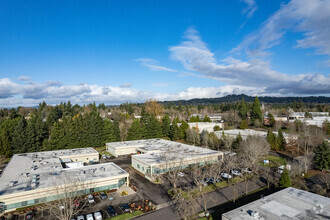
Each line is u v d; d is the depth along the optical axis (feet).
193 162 193.36
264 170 188.85
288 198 111.24
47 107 557.74
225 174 173.06
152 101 423.23
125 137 320.09
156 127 330.54
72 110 521.65
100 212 115.75
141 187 153.38
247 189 149.18
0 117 475.31
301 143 255.50
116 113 516.73
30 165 175.94
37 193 124.36
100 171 161.27
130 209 118.83
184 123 328.90
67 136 269.85
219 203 129.08
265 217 92.53
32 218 111.04
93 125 290.97
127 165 210.79
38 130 259.39
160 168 176.14
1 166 207.62
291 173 162.81
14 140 242.78
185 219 106.83
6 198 116.37
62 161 206.08
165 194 141.59
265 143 228.63
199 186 134.92
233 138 265.13
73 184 122.83
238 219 90.84
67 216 104.32
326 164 181.98
